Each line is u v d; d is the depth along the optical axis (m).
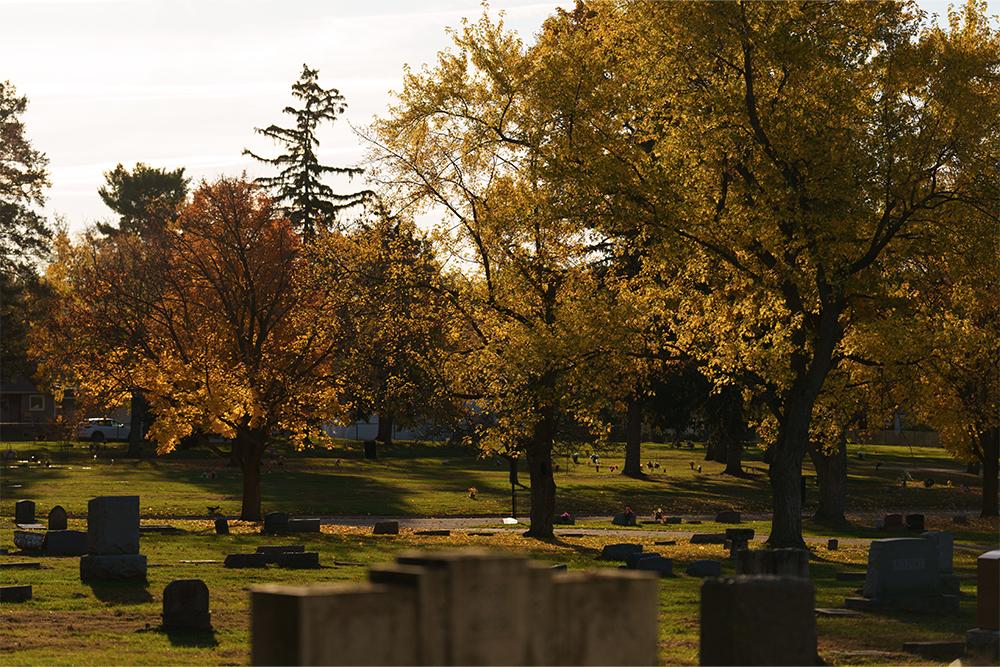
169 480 67.50
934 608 23.61
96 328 51.28
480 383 43.84
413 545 37.44
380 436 109.88
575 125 37.59
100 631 20.09
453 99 41.94
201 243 52.69
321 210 92.94
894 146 33.81
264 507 56.75
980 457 62.56
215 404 46.22
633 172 35.81
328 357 50.41
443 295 44.19
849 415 41.44
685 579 29.36
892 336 35.50
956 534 52.31
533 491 44.72
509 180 42.94
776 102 35.12
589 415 41.97
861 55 35.16
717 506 66.19
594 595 7.89
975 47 35.41
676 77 35.53
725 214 35.16
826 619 22.77
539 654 7.61
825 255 33.22
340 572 29.11
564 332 37.50
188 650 18.33
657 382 70.94
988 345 39.69
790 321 36.94
